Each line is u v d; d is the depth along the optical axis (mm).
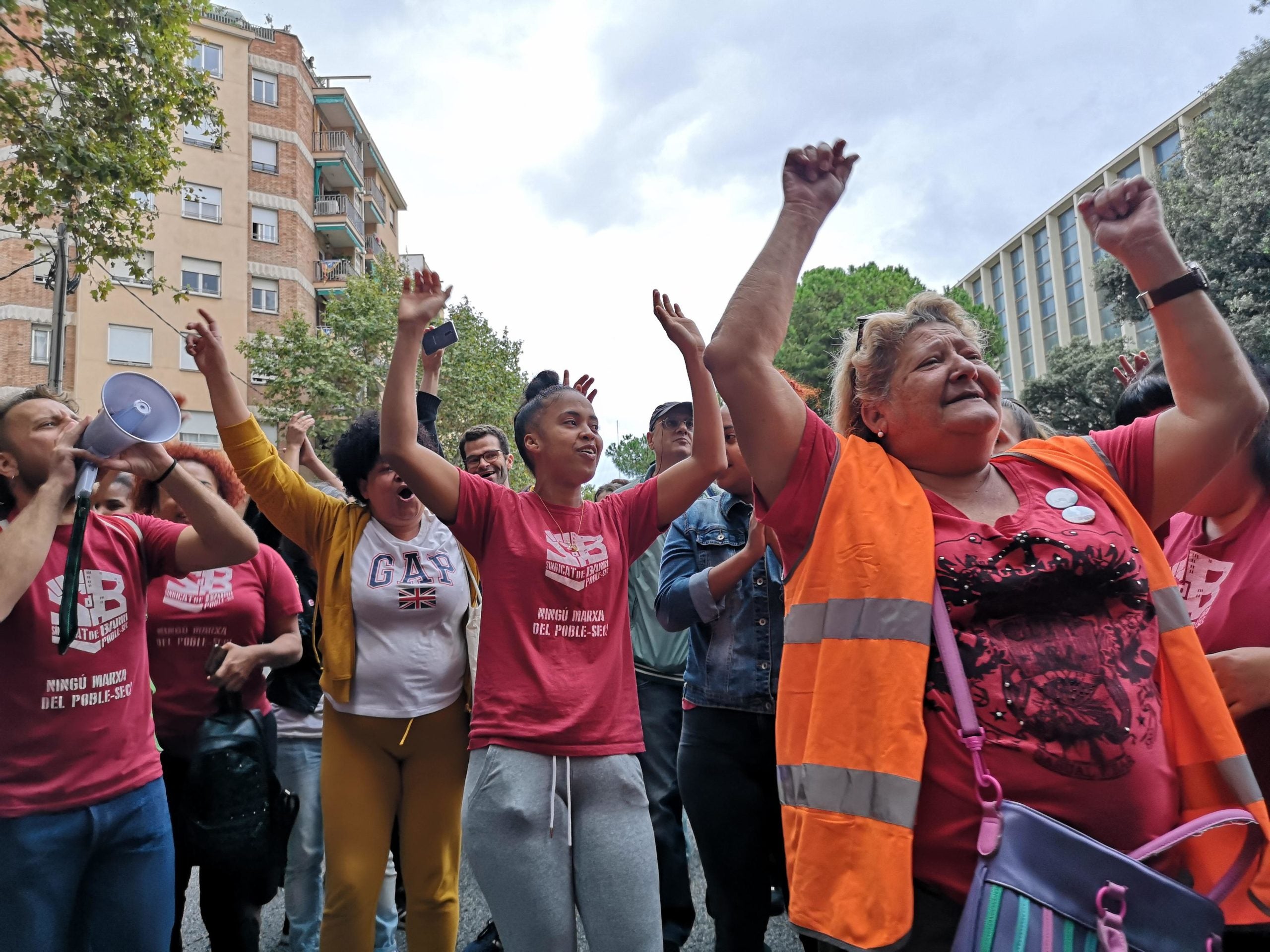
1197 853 1694
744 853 2980
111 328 28109
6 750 2381
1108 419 27312
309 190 34031
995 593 1695
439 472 2785
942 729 1649
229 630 3455
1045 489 1923
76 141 10008
